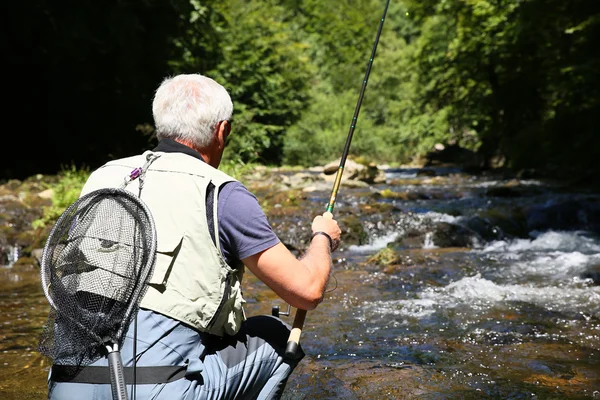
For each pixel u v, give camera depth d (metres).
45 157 18.19
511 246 7.45
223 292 1.89
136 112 19.02
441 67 24.80
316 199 10.24
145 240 1.83
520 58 19.81
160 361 1.80
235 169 11.20
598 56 14.70
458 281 5.35
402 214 8.40
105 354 1.79
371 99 37.56
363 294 4.96
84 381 1.78
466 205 9.84
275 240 1.94
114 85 18.42
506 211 8.88
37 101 18.23
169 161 1.99
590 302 4.64
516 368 3.35
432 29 25.50
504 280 5.41
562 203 8.77
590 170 14.41
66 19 16.19
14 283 5.67
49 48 16.48
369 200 10.19
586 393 3.01
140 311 1.82
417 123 31.61
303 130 27.53
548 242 7.56
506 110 20.92
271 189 11.32
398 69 37.78
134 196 1.88
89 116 18.77
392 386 3.12
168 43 18.75
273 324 2.16
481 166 20.03
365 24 44.19
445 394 3.02
